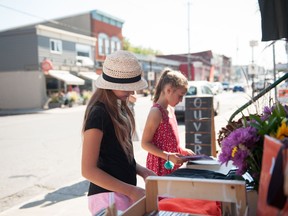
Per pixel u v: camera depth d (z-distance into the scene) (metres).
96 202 1.71
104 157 1.66
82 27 31.78
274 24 2.65
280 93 4.24
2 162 6.46
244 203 1.08
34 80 23.64
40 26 23.14
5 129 11.91
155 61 40.12
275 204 0.76
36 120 15.07
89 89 27.69
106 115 1.64
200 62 48.41
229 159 1.29
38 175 5.46
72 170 5.72
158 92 2.41
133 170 1.82
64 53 25.64
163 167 2.29
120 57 1.68
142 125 10.96
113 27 34.19
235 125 1.62
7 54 24.20
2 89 24.73
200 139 4.52
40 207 3.93
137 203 1.21
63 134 10.05
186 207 1.33
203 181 1.14
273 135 1.17
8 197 4.43
